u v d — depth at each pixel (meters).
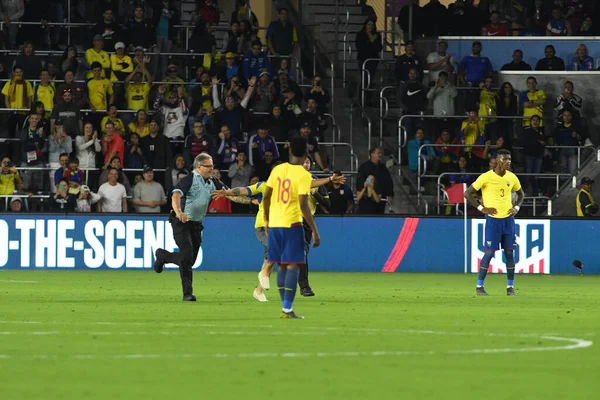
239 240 111.88
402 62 130.75
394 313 56.78
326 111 131.75
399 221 112.44
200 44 132.12
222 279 94.00
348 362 34.84
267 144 117.50
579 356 36.78
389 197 117.75
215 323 49.41
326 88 138.25
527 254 112.31
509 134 129.62
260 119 122.50
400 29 145.88
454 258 112.69
